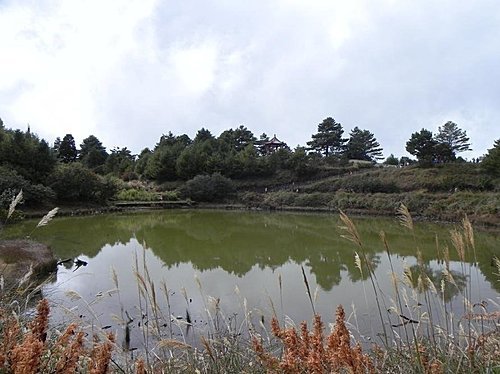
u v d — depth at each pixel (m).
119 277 13.77
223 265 16.28
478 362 2.93
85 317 8.72
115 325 8.13
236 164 65.25
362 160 80.44
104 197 49.47
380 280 12.55
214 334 5.16
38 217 36.44
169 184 64.62
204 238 25.39
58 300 9.71
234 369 3.51
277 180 63.03
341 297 10.95
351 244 21.33
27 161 43.12
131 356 3.97
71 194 44.97
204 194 57.03
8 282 9.03
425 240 21.41
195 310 9.81
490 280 11.54
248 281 13.23
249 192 57.81
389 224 32.75
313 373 2.38
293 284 12.68
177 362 3.72
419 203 38.62
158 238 25.25
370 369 2.57
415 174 49.41
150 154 76.56
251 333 4.36
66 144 84.31
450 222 32.59
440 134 63.28
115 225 32.84
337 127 82.69
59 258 17.45
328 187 54.00
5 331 2.27
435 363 2.69
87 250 20.11
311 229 30.44
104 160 83.12
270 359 2.81
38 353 1.90
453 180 43.12
